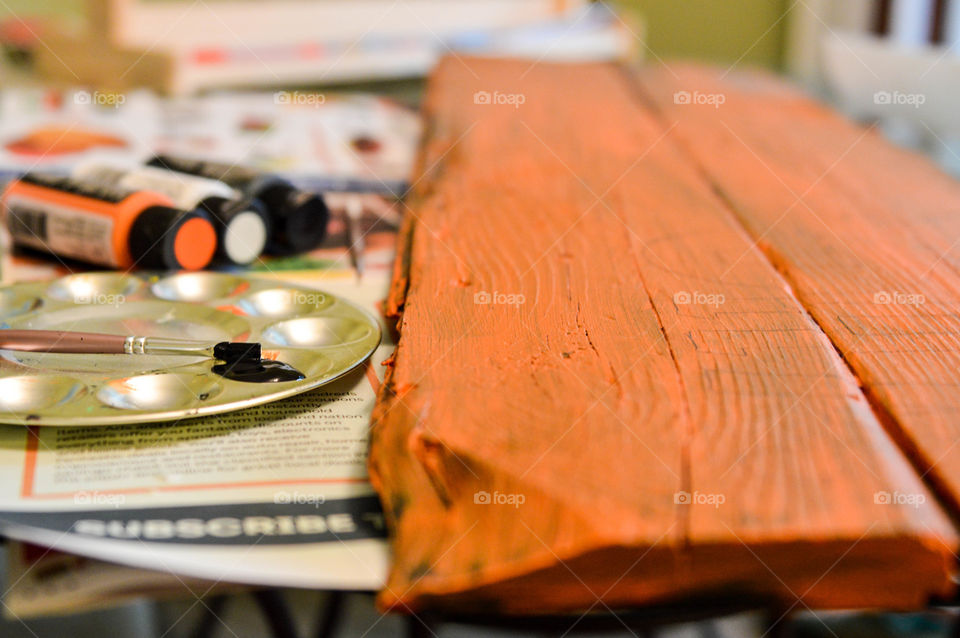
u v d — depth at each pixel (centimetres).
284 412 46
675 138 80
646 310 51
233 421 46
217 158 78
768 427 43
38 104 92
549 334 49
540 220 62
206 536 40
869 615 89
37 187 60
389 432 43
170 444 44
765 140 80
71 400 45
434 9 159
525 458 41
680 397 44
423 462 42
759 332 49
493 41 158
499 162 72
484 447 41
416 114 97
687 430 42
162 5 130
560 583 39
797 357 47
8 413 43
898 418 43
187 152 79
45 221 59
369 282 59
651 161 74
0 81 123
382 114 96
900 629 88
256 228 61
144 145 80
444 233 60
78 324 51
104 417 43
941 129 103
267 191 62
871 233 61
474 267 56
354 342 49
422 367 46
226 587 43
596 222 62
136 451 44
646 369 46
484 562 39
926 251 58
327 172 76
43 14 148
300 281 59
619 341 48
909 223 63
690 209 64
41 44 126
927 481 41
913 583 39
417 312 51
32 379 46
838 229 61
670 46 199
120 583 43
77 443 44
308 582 39
